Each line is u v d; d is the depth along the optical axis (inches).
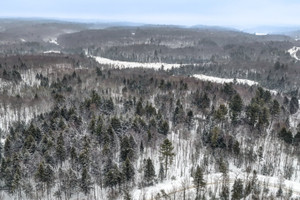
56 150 3582.7
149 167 3474.4
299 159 3988.7
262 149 4047.7
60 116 4534.9
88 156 3457.2
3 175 3319.4
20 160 3417.8
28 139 3727.9
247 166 3880.4
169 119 5191.9
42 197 3282.5
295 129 4830.2
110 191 3373.5
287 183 3511.3
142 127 4375.0
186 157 4109.3
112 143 3939.5
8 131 4662.9
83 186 3250.5
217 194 3267.7
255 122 4645.7
